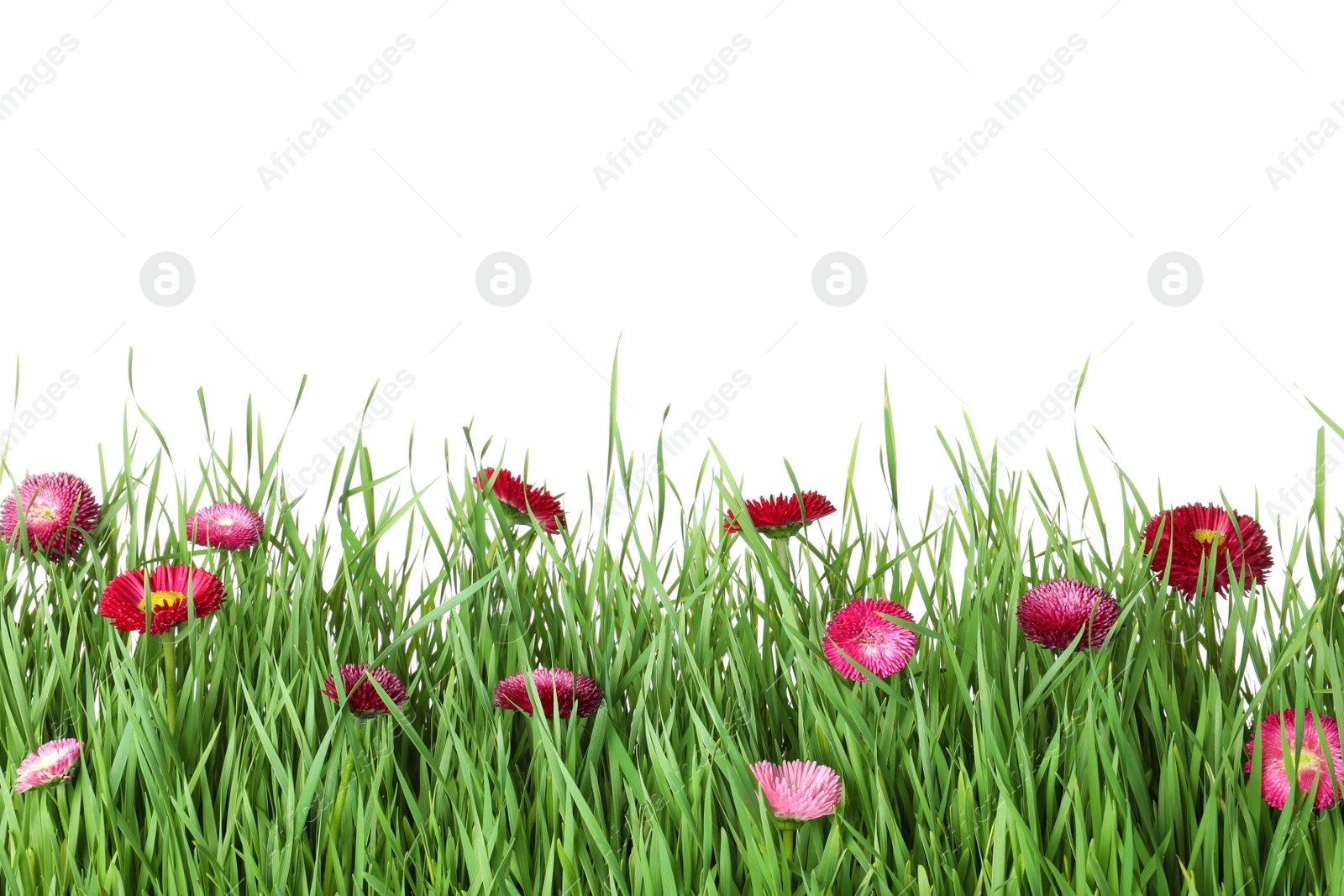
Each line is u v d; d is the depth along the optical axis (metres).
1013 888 0.96
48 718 1.07
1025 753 0.97
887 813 0.97
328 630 1.09
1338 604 1.04
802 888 0.97
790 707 1.05
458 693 1.04
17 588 1.11
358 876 0.99
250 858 0.99
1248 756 1.00
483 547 1.08
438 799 1.01
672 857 0.98
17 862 1.01
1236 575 1.03
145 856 1.01
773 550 1.06
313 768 1.00
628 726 1.04
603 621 1.06
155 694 1.05
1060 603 1.00
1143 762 1.02
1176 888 0.98
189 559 1.09
